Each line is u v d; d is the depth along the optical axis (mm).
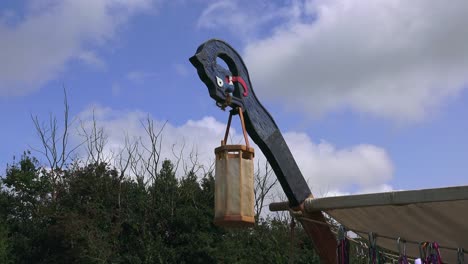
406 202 3709
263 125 4176
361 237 4871
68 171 19234
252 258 18078
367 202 3902
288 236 18891
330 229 4480
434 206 3732
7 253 17094
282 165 4238
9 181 19266
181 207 18125
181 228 17656
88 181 18219
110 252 16359
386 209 3992
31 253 17531
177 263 17047
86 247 16547
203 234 17422
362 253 4949
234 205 3500
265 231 19391
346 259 4164
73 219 16719
